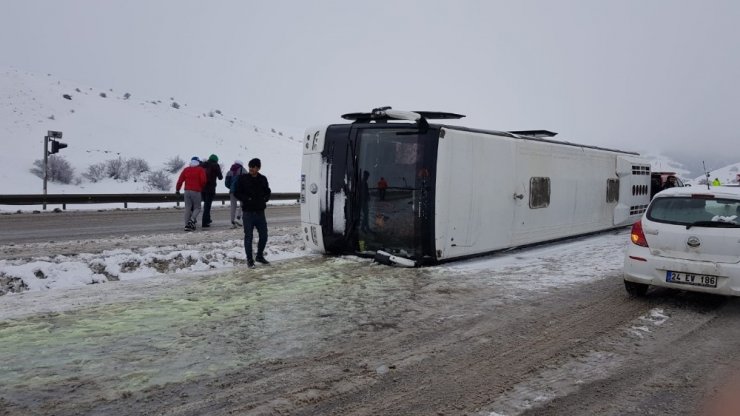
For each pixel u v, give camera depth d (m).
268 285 7.49
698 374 4.55
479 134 9.59
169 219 16.58
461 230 9.24
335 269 8.72
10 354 4.68
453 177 8.98
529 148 11.01
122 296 6.76
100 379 4.20
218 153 47.59
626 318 6.21
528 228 11.06
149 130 48.00
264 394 3.99
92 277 7.68
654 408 3.89
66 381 4.15
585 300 6.99
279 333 5.39
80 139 40.72
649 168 17.81
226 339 5.18
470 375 4.42
